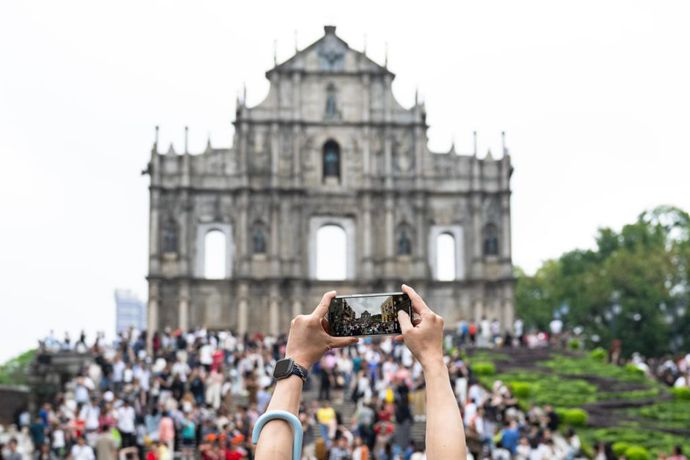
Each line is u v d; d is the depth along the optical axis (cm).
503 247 9938
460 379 6003
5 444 4700
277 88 9956
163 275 9562
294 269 9750
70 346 8706
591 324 13362
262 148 9900
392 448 4741
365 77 10019
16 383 8975
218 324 9619
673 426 5812
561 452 4753
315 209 9906
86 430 5194
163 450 4322
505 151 10019
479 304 9856
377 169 9975
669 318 12569
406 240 9938
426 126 10006
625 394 6562
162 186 9662
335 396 6762
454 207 10025
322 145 10006
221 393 6494
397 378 6209
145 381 6431
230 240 9756
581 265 15000
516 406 5778
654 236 15150
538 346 8556
